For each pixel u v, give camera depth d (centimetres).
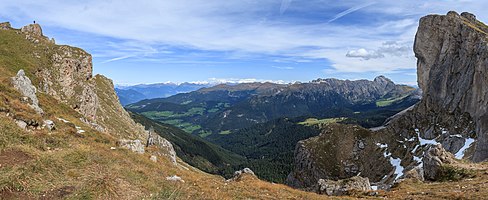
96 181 2020
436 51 14738
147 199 2014
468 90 12044
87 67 10569
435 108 13638
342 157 14450
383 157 13575
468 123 11488
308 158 14850
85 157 2602
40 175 1978
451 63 13525
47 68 7912
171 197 2167
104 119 9675
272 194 3241
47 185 1870
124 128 10569
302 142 15950
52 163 2198
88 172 2302
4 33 8769
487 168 5066
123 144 4247
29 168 1975
